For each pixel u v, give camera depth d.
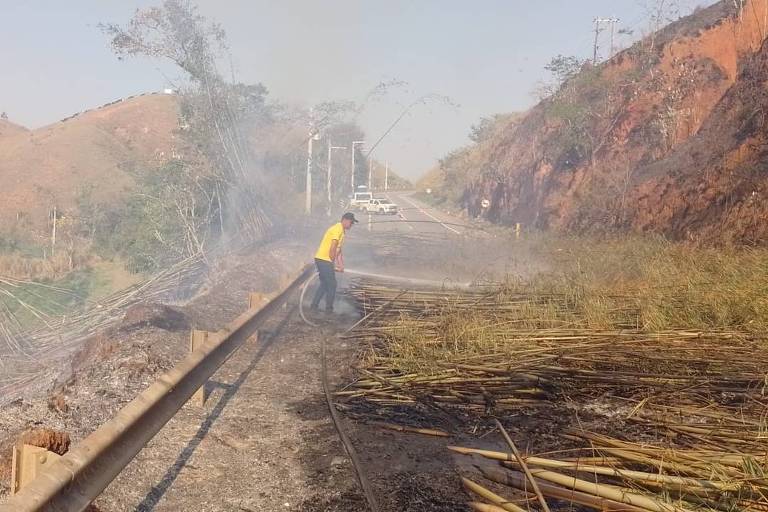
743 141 21.28
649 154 29.78
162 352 8.41
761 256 13.22
